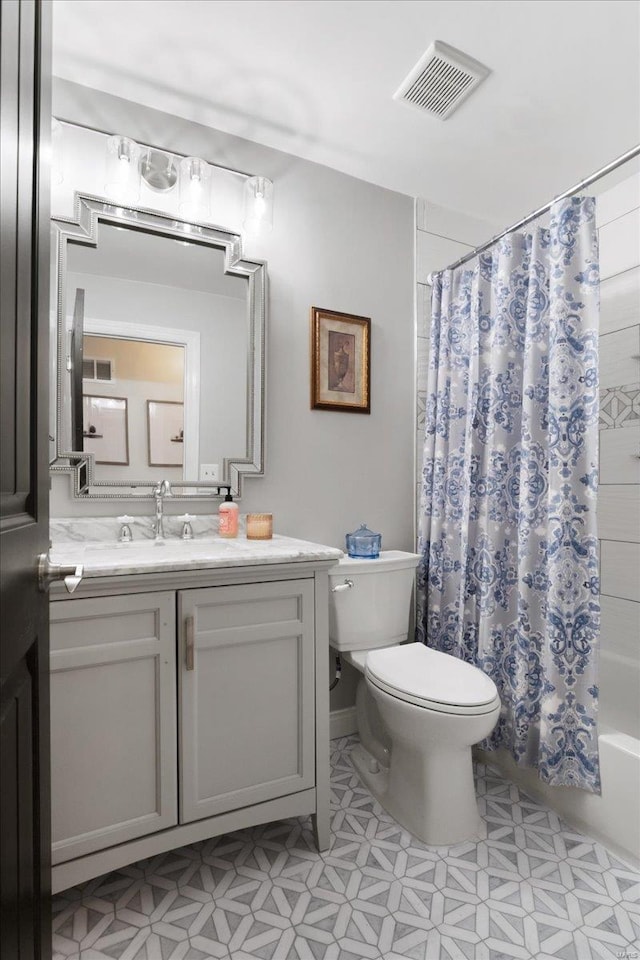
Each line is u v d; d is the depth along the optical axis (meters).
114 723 1.22
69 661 1.17
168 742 1.27
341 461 2.23
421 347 2.42
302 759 1.45
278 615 1.43
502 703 1.84
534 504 1.71
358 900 1.29
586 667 1.57
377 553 2.09
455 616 2.14
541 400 1.73
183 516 1.83
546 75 1.69
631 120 1.89
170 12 1.47
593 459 1.59
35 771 0.67
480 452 2.01
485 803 1.70
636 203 2.13
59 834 1.16
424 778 1.53
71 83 1.72
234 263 1.95
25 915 0.61
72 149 1.72
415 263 2.42
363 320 2.26
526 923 1.22
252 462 1.99
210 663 1.34
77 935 1.19
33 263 0.63
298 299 2.13
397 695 1.50
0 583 0.49
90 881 1.36
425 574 2.27
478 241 2.58
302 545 1.66
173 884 1.35
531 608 1.71
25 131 0.57
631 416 2.14
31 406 0.63
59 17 1.48
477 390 2.00
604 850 1.47
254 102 1.83
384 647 2.02
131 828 1.23
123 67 1.67
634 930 1.20
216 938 1.18
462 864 1.42
